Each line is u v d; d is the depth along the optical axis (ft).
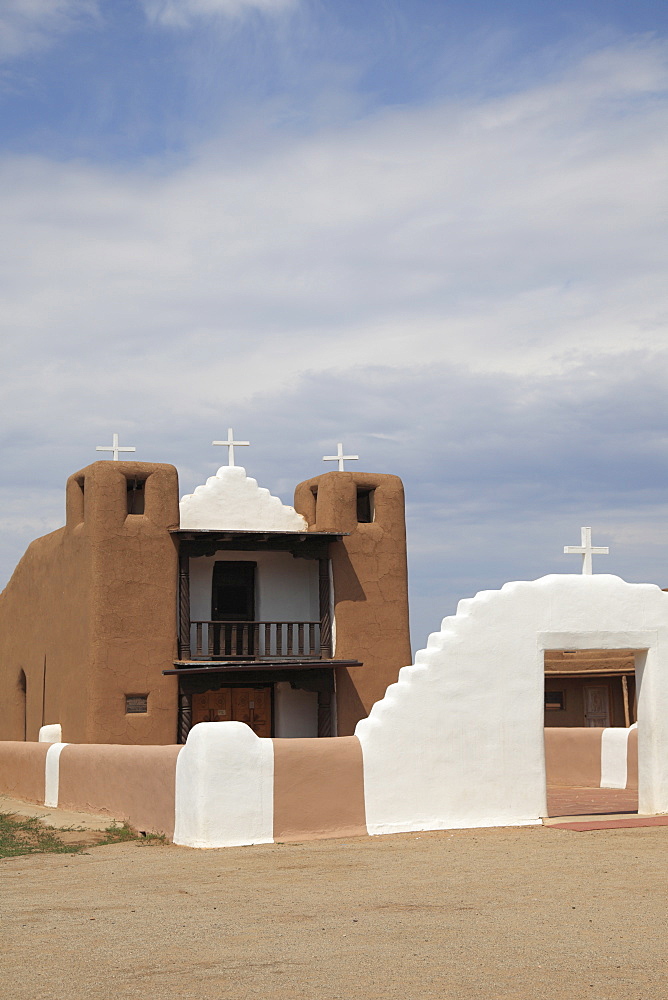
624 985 23.86
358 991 23.93
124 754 56.80
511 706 53.78
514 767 53.47
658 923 30.12
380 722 50.98
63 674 85.76
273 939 29.25
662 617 57.00
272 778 48.29
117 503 81.92
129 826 54.75
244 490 90.63
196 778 47.39
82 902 35.55
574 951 27.04
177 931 30.55
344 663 84.84
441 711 52.26
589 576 56.08
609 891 35.06
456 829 51.60
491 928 29.89
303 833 48.62
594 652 106.32
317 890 36.37
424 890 35.94
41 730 85.15
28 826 57.88
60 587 88.07
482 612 53.72
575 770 80.07
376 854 44.11
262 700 88.94
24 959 27.81
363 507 93.45
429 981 24.59
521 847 45.39
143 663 81.00
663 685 56.65
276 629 87.56
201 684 82.69
